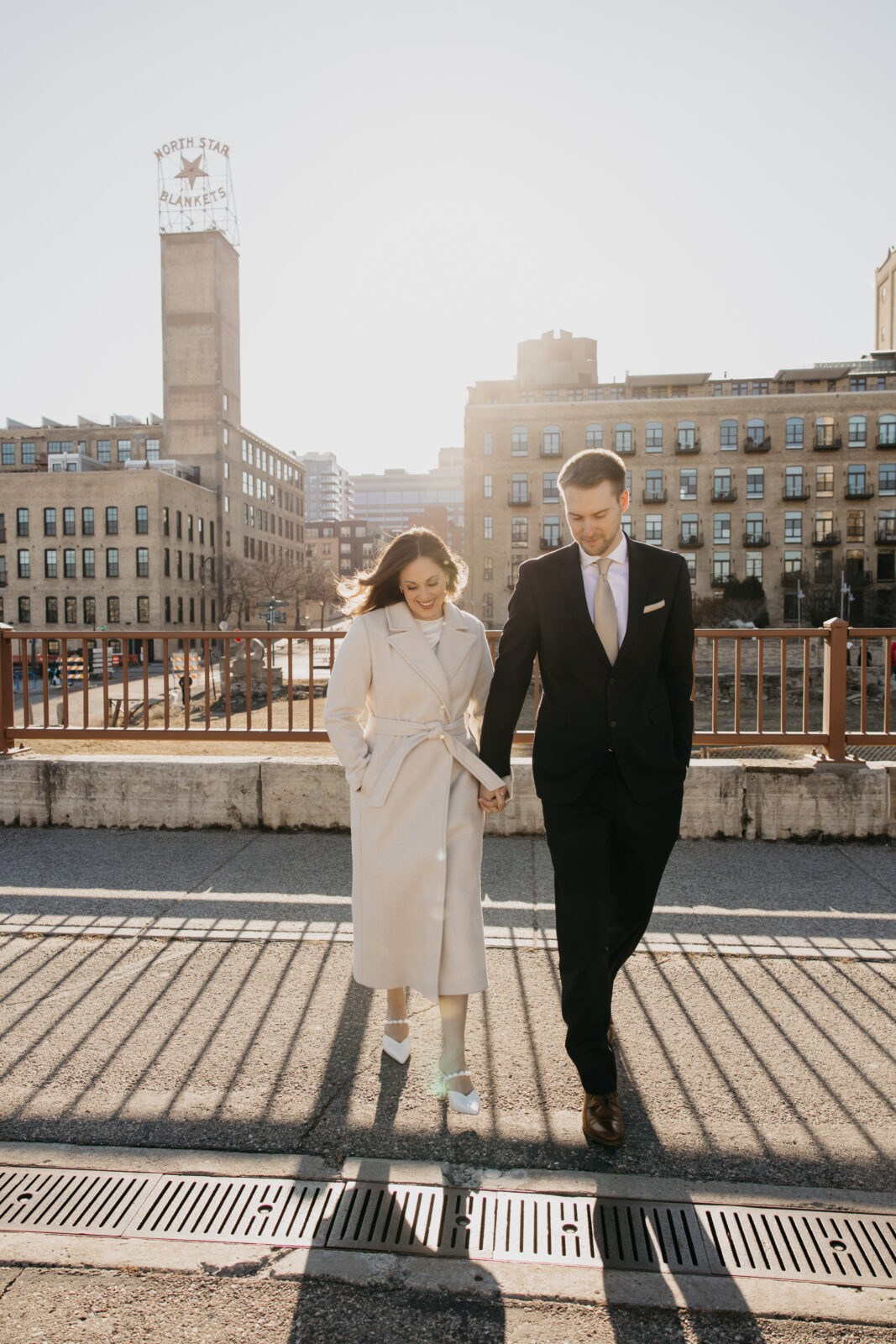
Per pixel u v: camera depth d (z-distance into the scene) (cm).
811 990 297
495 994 297
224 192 6812
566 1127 218
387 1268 171
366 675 246
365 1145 211
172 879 423
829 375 5953
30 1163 204
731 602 5469
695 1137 213
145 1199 192
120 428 6950
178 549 5678
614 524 224
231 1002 290
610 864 247
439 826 236
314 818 511
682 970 313
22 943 341
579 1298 163
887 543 5578
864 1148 208
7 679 552
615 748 226
